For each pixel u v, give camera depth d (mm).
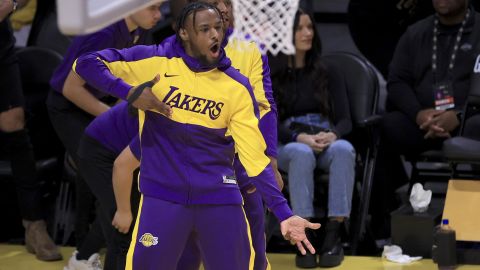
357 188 14641
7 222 15398
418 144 14359
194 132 7688
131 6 4469
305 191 13133
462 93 14414
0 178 14500
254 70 8688
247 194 8898
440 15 14516
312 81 13977
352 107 14500
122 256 9875
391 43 17031
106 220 10359
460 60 14461
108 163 10148
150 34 13469
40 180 14539
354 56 14836
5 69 13234
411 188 14492
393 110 15250
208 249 7930
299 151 13172
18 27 17531
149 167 7855
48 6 16641
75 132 11438
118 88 7695
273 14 7812
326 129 13672
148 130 7867
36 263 13305
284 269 12875
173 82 7703
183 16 7586
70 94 10797
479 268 12453
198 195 7754
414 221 13250
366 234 14203
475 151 12820
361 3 16922
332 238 13055
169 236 7785
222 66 7723
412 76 14938
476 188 13133
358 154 14695
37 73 15141
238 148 7750
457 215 12914
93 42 10516
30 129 15133
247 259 8094
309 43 13664
